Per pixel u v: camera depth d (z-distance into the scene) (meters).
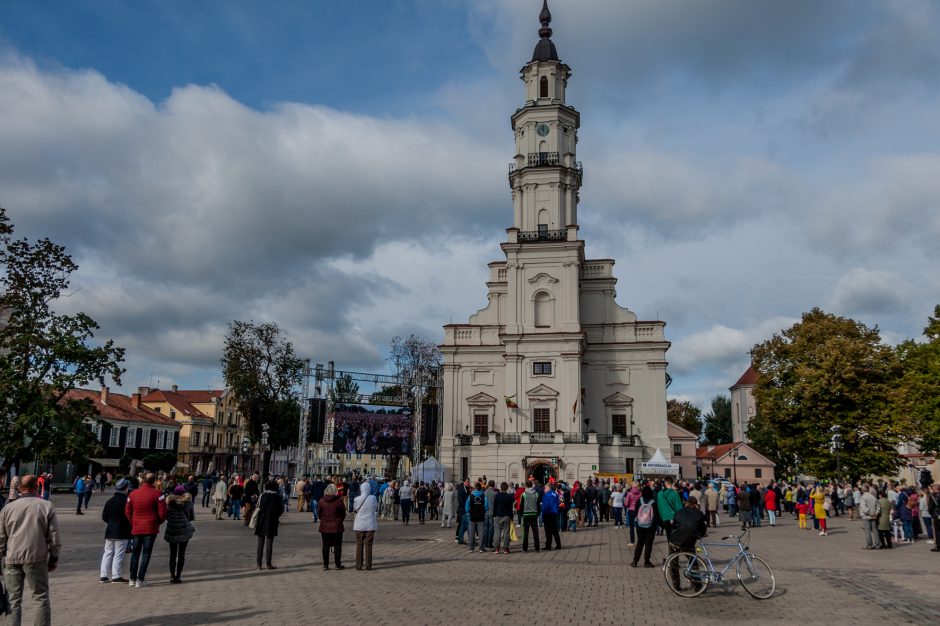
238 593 14.68
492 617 12.51
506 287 70.19
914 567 20.53
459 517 27.80
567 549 25.14
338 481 34.91
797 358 56.19
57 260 35.03
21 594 10.23
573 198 71.88
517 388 65.31
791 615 13.02
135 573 15.61
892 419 50.72
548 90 73.25
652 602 14.27
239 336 69.75
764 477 95.94
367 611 12.88
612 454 62.69
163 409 98.94
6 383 32.09
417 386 61.53
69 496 56.47
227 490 39.16
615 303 69.06
